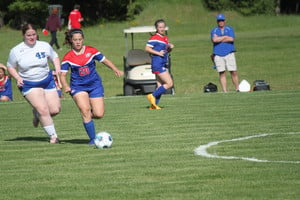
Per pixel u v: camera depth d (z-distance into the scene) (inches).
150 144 1029.2
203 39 3971.5
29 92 1054.4
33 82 1050.1
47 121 1076.5
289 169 802.8
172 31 4542.3
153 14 5447.8
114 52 3472.0
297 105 1509.6
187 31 4549.7
